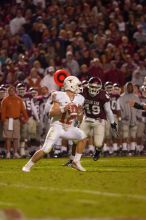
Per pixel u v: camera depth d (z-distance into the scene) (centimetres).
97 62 5462
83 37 6003
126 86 5044
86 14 6178
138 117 5162
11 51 5722
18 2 6216
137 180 2891
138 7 6469
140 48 6166
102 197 2319
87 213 1992
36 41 5912
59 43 5803
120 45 6028
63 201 2225
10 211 1997
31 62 5616
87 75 5475
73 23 6038
